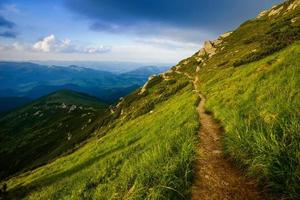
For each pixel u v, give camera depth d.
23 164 143.25
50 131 184.00
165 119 37.22
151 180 8.21
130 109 101.25
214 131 16.80
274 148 7.39
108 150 39.53
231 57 88.19
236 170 9.07
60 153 116.81
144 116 59.06
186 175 8.25
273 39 60.59
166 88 98.69
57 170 46.56
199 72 98.94
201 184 8.23
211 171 9.12
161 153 10.59
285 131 8.33
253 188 7.54
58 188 27.55
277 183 6.84
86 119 170.12
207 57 125.38
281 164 6.88
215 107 25.47
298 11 105.81
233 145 10.22
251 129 10.50
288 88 15.60
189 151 10.00
